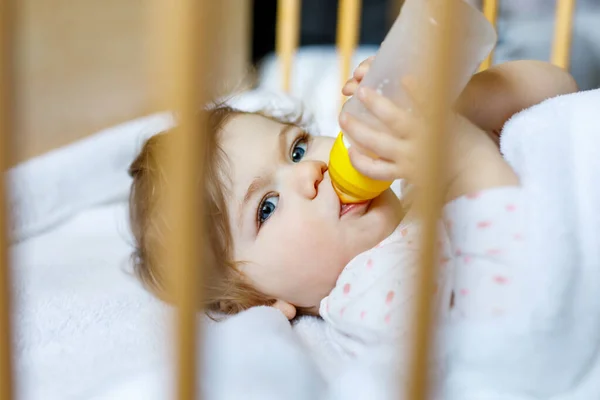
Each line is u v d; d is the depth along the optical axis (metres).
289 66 1.52
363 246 0.82
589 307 0.65
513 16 1.80
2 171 0.45
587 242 0.67
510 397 0.65
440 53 0.43
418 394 0.44
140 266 0.97
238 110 0.99
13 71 0.45
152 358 0.75
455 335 0.65
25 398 0.69
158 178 0.90
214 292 0.87
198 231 0.43
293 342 0.75
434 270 0.44
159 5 0.43
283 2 1.49
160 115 1.33
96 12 1.97
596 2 1.79
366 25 2.20
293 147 0.89
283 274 0.84
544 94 0.85
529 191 0.69
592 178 0.70
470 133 0.73
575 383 0.67
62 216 1.32
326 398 0.66
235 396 0.63
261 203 0.85
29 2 1.84
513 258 0.66
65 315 0.89
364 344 0.76
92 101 2.00
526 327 0.63
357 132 0.67
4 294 0.46
